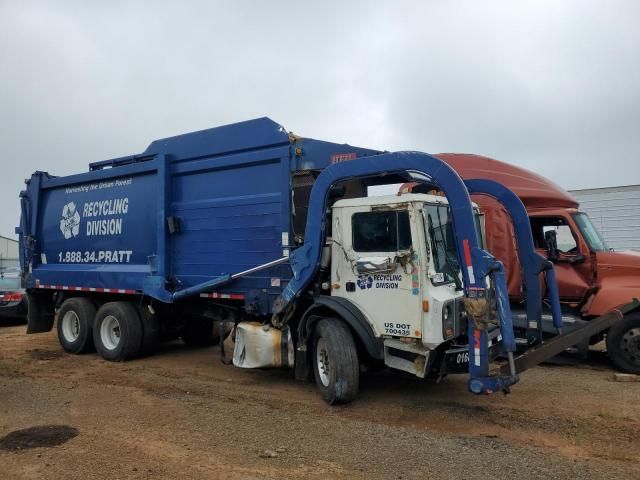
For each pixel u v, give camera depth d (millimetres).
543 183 9969
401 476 4336
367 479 4297
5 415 6137
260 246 7516
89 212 10320
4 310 14391
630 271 8586
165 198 8703
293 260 6848
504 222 9289
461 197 5590
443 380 7547
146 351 9695
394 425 5676
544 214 9469
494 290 5488
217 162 8055
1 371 8641
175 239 8742
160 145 8984
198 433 5441
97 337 9750
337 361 6219
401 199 6109
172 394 7027
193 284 8430
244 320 8039
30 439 5297
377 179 7660
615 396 6680
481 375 5438
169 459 4754
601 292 8398
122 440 5254
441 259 6117
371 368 7191
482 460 4633
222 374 8281
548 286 7340
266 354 7211
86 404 6574
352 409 6242
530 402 6426
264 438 5270
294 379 7840
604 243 9672
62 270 10656
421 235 5949
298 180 7211
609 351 8164
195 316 9469
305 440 5199
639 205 14734
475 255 5492
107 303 9828
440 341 5805
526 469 4430
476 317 5449
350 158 7020
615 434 5254
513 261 9102
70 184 10711
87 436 5383
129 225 9484
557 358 8938
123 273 9398
